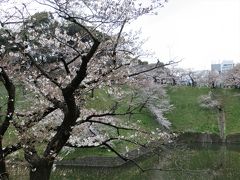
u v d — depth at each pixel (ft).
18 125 31.04
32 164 28.66
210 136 165.17
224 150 139.74
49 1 34.94
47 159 28.53
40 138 31.63
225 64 289.12
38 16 30.83
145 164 95.61
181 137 159.63
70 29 34.42
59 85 27.32
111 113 31.99
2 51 30.63
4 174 30.48
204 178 75.92
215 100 191.11
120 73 31.58
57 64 34.91
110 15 27.22
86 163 95.86
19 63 33.47
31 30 30.55
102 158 96.27
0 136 29.89
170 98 195.62
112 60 30.60
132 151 98.94
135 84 35.58
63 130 28.60
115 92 34.81
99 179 81.15
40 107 33.24
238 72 210.59
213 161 106.93
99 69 31.42
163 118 162.50
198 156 119.65
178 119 180.75
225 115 182.50
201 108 188.55
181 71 199.93
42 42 32.17
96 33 29.43
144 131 33.47
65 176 80.48
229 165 99.19
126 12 27.25
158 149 40.81
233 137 164.76
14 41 28.19
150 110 157.99
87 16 26.71
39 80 33.63
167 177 78.23
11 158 37.04
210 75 218.59
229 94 200.13
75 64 34.73
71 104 27.30
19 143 30.63
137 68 37.60
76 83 26.32
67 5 25.73
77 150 99.25
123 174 87.35
